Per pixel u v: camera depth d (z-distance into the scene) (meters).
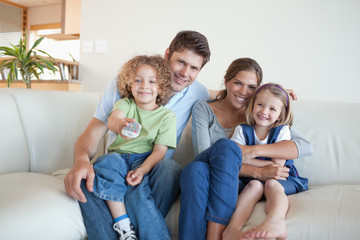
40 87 2.84
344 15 2.02
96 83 2.83
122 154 1.12
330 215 0.88
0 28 5.99
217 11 2.37
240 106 1.34
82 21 2.87
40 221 0.83
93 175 0.95
